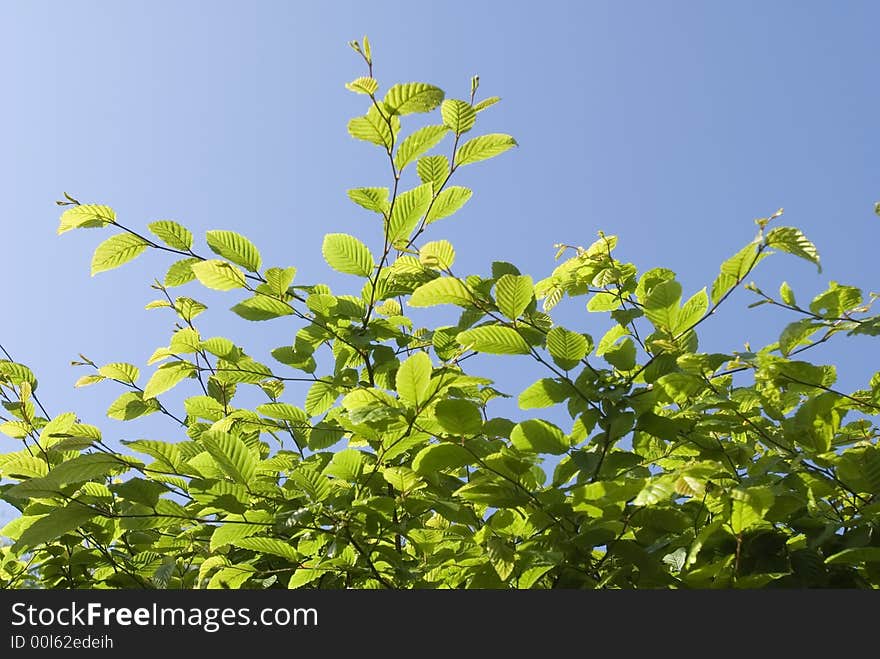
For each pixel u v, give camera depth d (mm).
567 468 2205
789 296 2248
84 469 2162
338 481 2355
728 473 2012
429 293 2125
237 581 2369
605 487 1924
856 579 2023
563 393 2184
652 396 2146
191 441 2590
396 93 2195
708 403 2160
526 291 2109
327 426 2660
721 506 1850
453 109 2332
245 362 2764
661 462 2322
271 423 2822
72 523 2195
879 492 2039
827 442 2148
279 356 2721
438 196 2432
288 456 2670
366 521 2328
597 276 2494
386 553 2324
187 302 2961
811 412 2111
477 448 2230
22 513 2539
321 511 2227
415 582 2352
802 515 2176
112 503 2414
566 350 2121
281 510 2346
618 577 2092
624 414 2141
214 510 2352
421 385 2010
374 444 2279
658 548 2203
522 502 2068
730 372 2307
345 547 2258
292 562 2445
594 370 2232
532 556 2016
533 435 2105
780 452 2232
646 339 2402
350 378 2713
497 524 2158
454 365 2562
